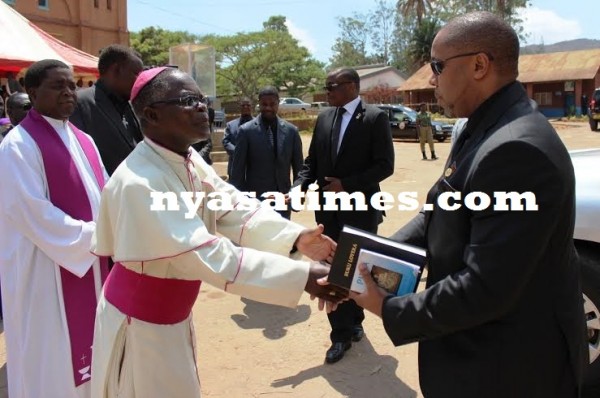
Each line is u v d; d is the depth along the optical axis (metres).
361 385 3.53
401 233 2.16
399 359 3.87
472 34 1.70
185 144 2.10
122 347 2.09
